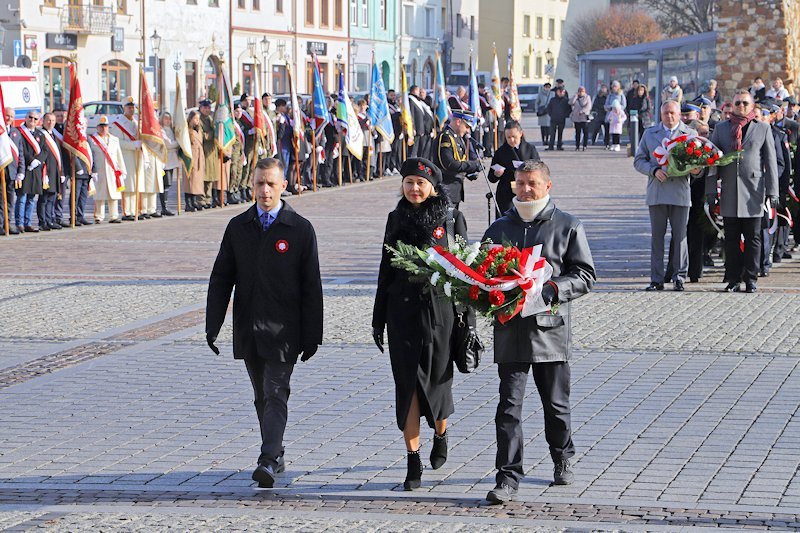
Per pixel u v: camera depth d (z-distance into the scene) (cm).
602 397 1249
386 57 9825
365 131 4206
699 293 1909
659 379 1326
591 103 6012
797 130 2211
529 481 977
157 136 3103
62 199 2945
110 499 941
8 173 2773
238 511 902
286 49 8262
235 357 1009
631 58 6594
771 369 1371
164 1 7100
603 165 4731
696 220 1988
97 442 1111
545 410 958
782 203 2069
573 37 11638
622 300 1844
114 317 1745
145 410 1224
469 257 905
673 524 857
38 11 6250
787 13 3862
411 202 987
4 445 1102
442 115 4538
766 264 2095
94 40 6612
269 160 1005
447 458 1049
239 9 7762
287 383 998
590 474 990
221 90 3362
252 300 995
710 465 1009
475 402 1244
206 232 2838
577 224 950
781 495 925
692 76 5569
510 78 5319
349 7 9106
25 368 1422
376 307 993
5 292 1980
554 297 916
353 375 1367
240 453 1073
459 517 880
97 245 2595
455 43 11869
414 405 966
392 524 862
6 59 6138
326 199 3606
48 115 2856
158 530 853
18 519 883
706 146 1855
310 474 1009
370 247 2492
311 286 998
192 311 1789
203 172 3312
